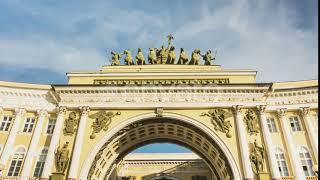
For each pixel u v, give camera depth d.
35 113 38.03
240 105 36.00
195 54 43.94
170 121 36.72
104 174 39.00
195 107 36.31
